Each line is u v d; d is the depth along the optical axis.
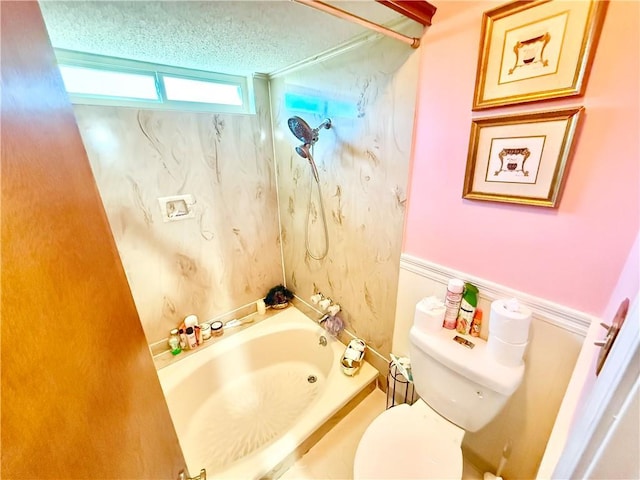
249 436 1.54
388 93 1.10
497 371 0.91
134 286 1.56
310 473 1.28
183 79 1.53
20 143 0.33
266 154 1.85
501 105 0.81
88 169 0.47
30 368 0.33
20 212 0.33
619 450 0.27
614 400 0.26
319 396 1.49
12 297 0.31
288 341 1.98
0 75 0.30
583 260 0.77
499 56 0.78
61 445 0.37
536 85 0.74
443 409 1.10
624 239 0.69
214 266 1.84
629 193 0.67
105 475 0.46
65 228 0.40
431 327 1.07
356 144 1.29
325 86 1.35
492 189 0.90
